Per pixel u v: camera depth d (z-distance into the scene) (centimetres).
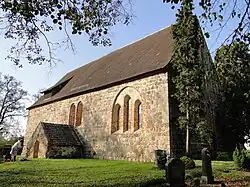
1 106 4466
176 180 987
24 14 725
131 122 1894
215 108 2077
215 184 1022
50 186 937
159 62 1839
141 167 1377
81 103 2456
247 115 2022
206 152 1087
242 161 1288
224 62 727
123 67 2244
